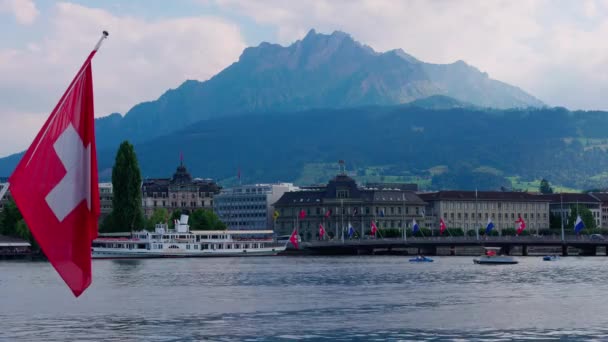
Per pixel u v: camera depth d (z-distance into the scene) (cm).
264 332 10756
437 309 13362
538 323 11575
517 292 16612
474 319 12038
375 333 10650
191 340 10106
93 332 10788
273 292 16700
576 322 11681
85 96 4366
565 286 18175
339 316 12469
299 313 12900
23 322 11819
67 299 15225
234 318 12250
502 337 10306
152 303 14462
